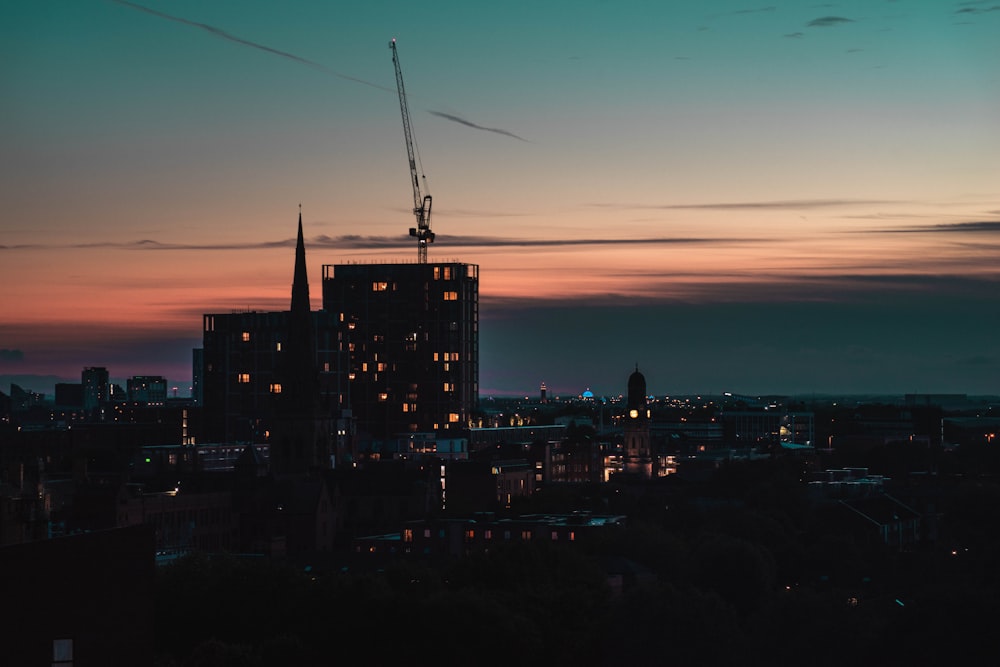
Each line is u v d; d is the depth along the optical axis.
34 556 121.81
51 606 122.56
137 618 127.50
